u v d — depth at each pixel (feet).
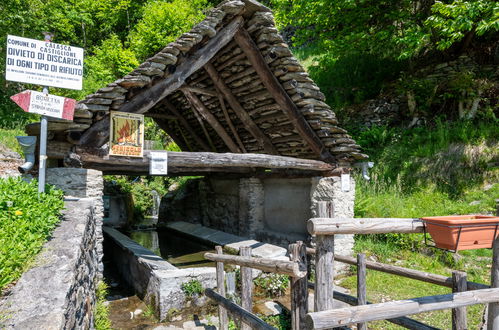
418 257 20.97
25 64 10.09
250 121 22.12
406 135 31.37
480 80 28.37
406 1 30.99
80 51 11.05
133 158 14.87
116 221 36.94
